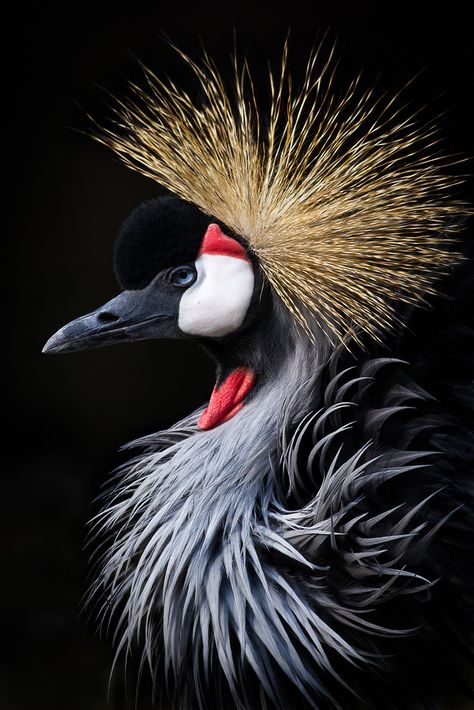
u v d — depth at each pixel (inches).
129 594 126.8
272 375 124.4
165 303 124.0
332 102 126.8
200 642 123.3
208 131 124.9
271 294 124.0
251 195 123.7
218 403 124.8
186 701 124.0
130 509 126.7
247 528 122.6
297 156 124.2
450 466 123.0
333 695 123.3
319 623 122.0
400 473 122.5
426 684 123.5
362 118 124.8
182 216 123.6
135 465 126.9
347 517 122.3
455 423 123.3
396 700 123.9
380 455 122.6
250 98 128.3
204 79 128.1
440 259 123.3
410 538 121.7
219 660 123.0
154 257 123.7
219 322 123.8
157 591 123.8
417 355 123.6
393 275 123.5
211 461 124.0
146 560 124.2
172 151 125.0
